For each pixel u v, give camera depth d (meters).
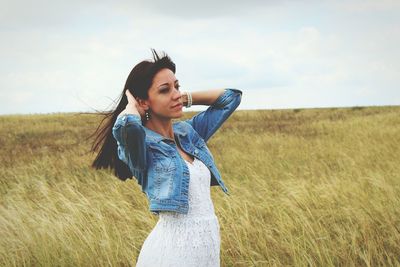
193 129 2.63
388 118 20.75
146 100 2.42
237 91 2.71
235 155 10.92
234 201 6.07
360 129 15.98
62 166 10.15
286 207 5.89
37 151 13.12
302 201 6.04
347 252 4.56
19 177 8.88
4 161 11.31
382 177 6.97
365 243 4.66
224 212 5.61
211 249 2.39
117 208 5.73
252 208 5.91
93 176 8.80
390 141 12.02
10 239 4.95
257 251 4.66
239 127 20.34
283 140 13.75
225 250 4.67
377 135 13.74
